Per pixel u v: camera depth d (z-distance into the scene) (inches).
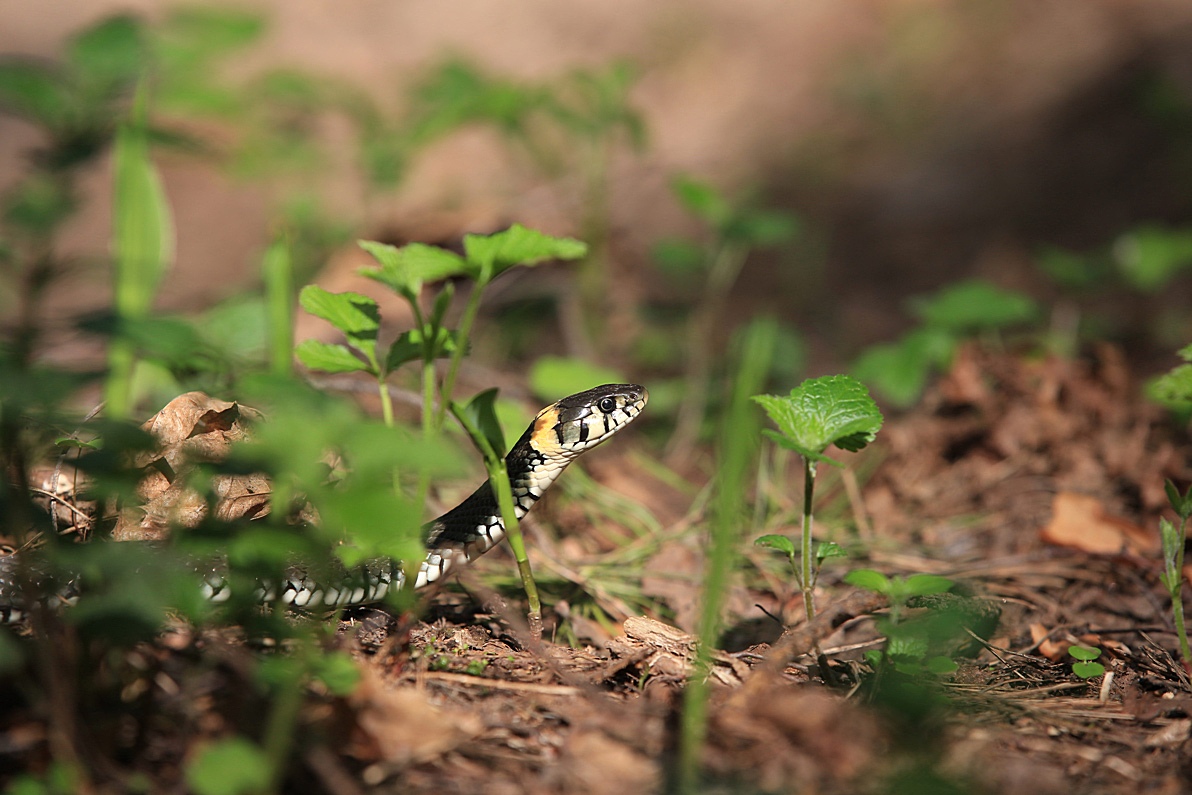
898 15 770.2
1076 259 415.8
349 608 204.2
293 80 405.7
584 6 812.6
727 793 141.7
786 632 214.2
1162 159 569.9
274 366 214.5
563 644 214.8
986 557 272.4
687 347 430.9
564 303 418.3
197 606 135.6
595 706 165.5
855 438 178.4
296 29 755.4
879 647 204.1
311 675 147.6
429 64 645.3
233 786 122.2
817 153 648.4
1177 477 289.1
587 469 323.9
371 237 364.5
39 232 153.5
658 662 184.9
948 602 198.2
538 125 573.3
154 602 132.3
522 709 166.6
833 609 184.4
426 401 172.6
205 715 145.6
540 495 256.1
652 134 623.2
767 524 297.9
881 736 153.5
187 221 510.9
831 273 530.3
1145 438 316.8
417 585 219.8
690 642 195.0
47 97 188.5
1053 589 247.9
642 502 309.9
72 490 201.3
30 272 153.3
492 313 418.3
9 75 187.5
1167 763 162.9
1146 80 601.6
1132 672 199.3
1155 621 229.1
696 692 142.7
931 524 296.0
